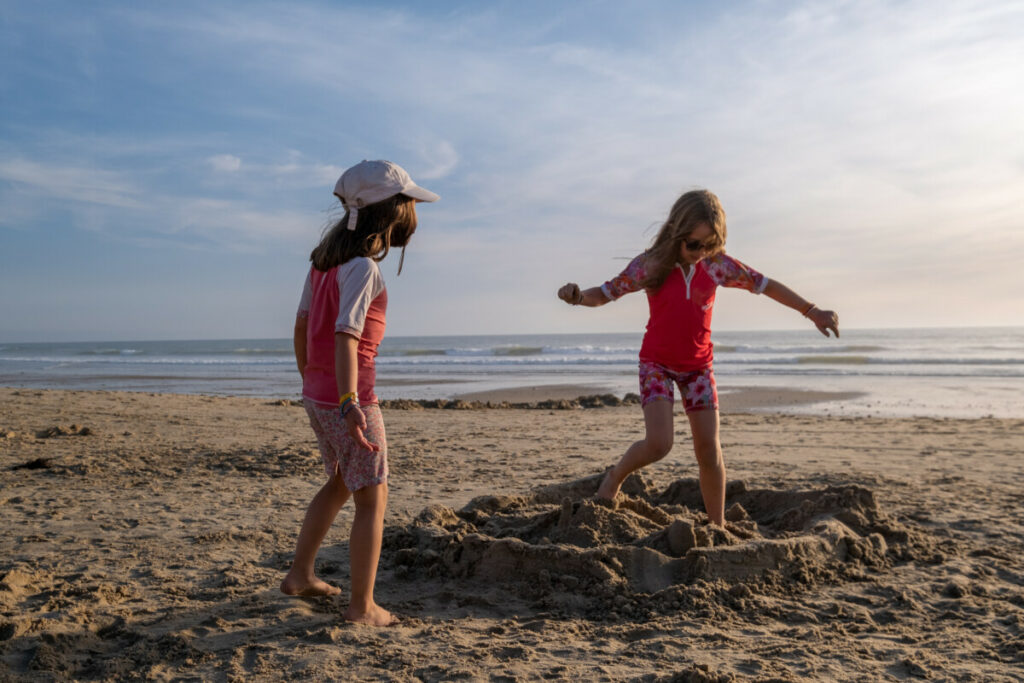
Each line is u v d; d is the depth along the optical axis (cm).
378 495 307
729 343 7419
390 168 303
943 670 260
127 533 455
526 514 451
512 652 276
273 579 368
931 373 2572
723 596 335
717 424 395
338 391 288
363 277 290
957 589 348
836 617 319
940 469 717
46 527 470
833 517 432
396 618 315
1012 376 2405
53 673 260
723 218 372
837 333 384
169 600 336
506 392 2077
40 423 1045
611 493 409
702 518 422
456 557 380
